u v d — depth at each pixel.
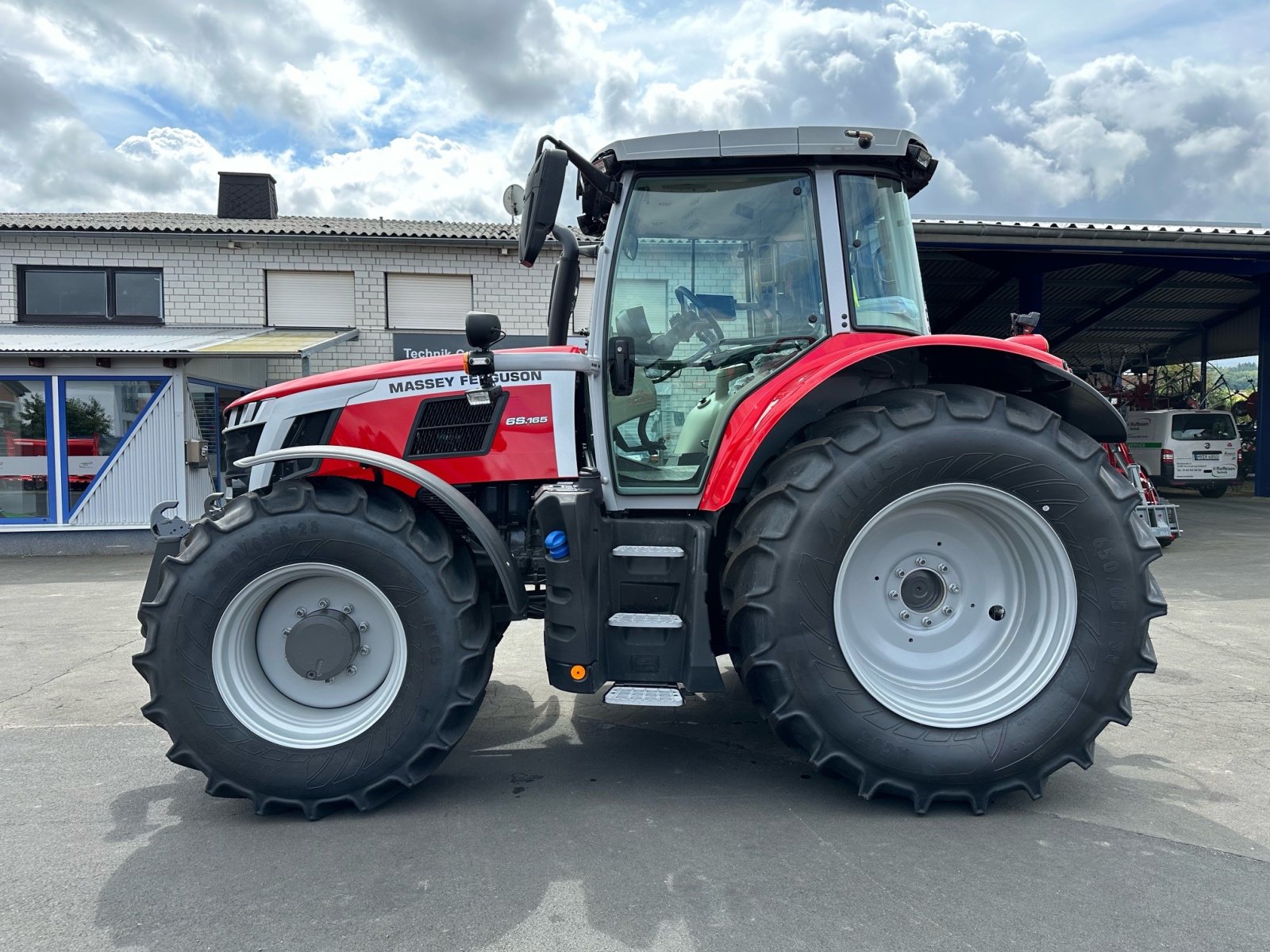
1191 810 2.61
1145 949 1.85
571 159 2.71
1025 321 3.30
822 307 2.86
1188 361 21.41
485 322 2.62
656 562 2.64
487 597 2.78
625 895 2.08
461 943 1.88
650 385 2.93
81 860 2.31
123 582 7.65
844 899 2.06
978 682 2.65
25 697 4.05
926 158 2.88
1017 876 2.17
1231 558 8.25
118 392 9.67
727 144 2.78
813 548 2.47
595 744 3.26
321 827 2.50
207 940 1.90
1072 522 2.53
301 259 11.88
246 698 2.59
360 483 2.69
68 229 11.30
